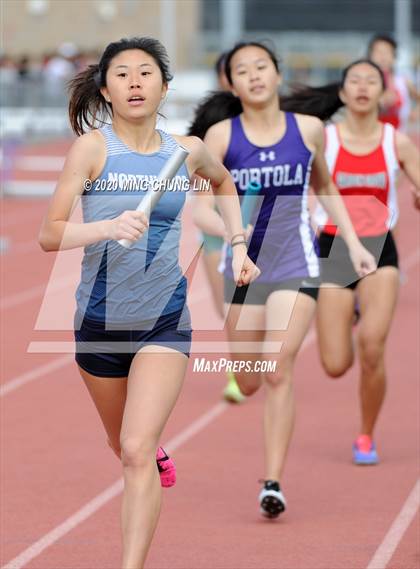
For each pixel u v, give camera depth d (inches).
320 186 652.1
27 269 1501.0
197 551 569.6
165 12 4704.7
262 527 604.4
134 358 465.7
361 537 586.2
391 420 815.7
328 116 749.9
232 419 826.2
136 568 439.8
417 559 553.6
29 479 685.9
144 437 448.1
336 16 5344.5
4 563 553.3
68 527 605.6
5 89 2689.5
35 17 4810.5
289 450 746.2
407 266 1515.7
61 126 2748.5
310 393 895.7
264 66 631.8
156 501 447.8
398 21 4849.9
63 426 804.0
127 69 454.0
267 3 5354.3
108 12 4788.4
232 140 635.5
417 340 1076.5
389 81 1163.3
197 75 3814.0
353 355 702.5
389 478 685.3
